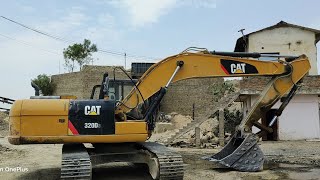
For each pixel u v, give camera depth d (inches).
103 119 377.1
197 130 823.1
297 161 545.6
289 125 954.1
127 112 403.5
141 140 382.9
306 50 1117.7
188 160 560.1
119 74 1459.2
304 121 955.3
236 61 449.4
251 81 918.4
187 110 1587.1
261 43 1125.1
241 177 411.2
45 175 447.8
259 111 472.4
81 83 1555.1
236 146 490.9
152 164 396.5
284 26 1121.4
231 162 451.5
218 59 443.2
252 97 935.7
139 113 409.7
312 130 954.1
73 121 372.8
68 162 342.6
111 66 1566.2
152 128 405.7
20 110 369.7
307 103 959.6
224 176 419.2
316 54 1112.2
